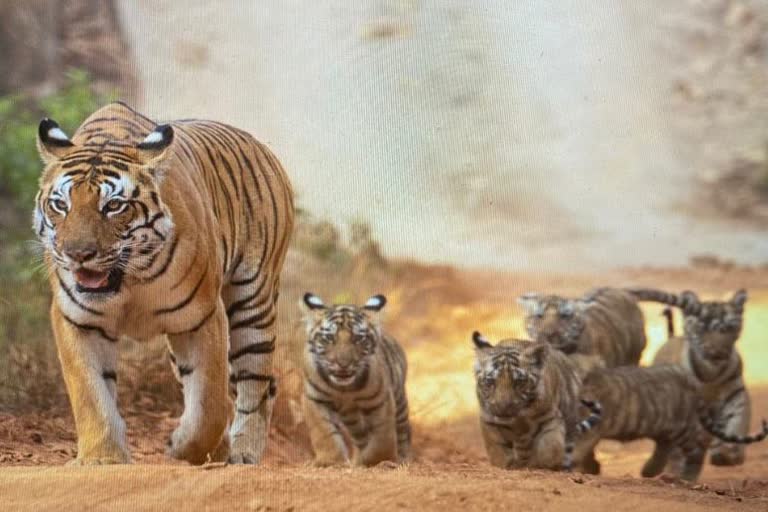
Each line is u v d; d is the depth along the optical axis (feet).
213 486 24.93
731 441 44.14
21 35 86.94
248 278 32.48
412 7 103.14
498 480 27.09
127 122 29.71
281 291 59.57
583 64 113.29
